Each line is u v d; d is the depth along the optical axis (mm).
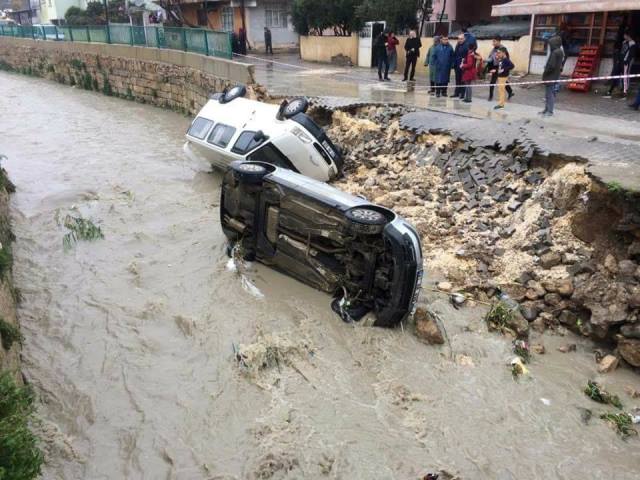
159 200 11570
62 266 8766
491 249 8109
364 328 6820
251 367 6148
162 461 5051
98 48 27562
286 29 34562
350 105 13281
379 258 6715
